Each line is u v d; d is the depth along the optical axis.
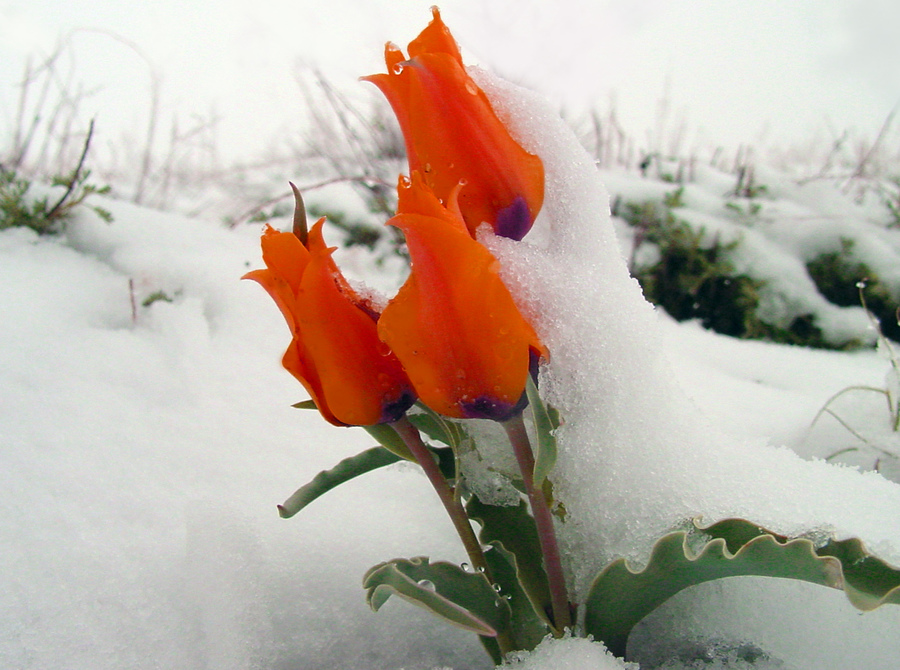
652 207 0.65
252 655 0.20
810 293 0.59
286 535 0.24
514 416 0.16
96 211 0.52
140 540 0.24
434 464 0.17
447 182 0.16
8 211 0.48
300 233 0.15
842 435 0.35
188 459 0.29
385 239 0.64
